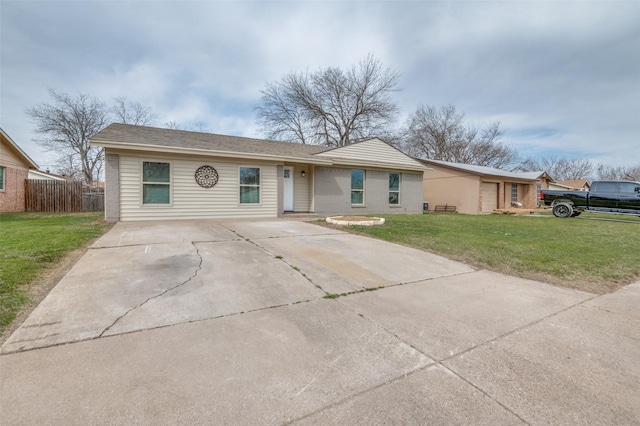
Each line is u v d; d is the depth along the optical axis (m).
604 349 2.42
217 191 10.14
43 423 1.47
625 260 5.49
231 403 1.68
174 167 9.47
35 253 4.43
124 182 8.80
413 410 1.68
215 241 6.04
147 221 8.97
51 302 2.94
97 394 1.70
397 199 14.90
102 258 4.54
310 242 6.30
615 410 1.71
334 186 12.86
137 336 2.39
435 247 6.17
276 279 3.92
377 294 3.56
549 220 12.71
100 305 2.92
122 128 10.20
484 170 19.30
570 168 50.78
